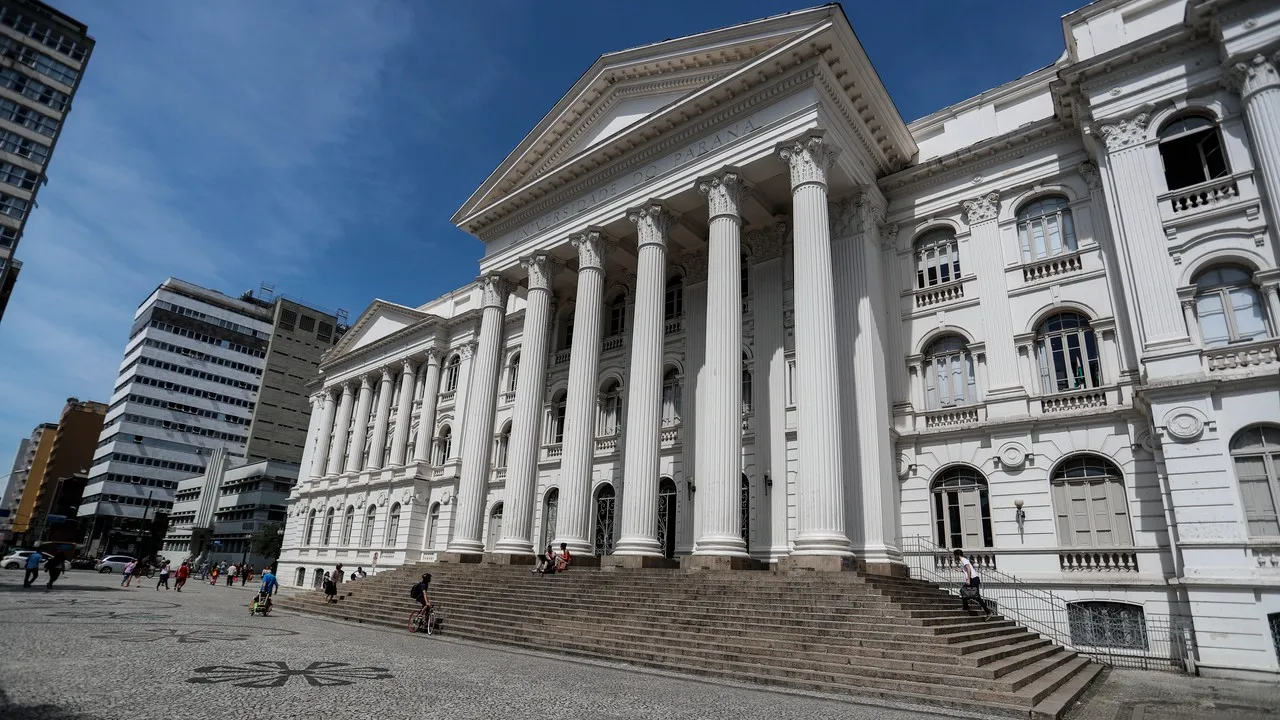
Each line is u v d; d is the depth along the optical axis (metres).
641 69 24.56
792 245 23.50
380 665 11.37
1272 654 12.98
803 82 20.02
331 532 42.28
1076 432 17.69
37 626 14.18
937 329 20.92
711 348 19.59
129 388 85.12
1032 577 17.30
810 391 17.48
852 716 8.83
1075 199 19.47
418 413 39.88
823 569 15.84
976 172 21.45
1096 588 16.41
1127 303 16.56
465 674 10.82
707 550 17.73
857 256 21.06
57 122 54.91
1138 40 17.05
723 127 21.73
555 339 31.58
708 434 18.91
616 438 26.64
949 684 10.41
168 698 7.88
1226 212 15.57
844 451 19.28
